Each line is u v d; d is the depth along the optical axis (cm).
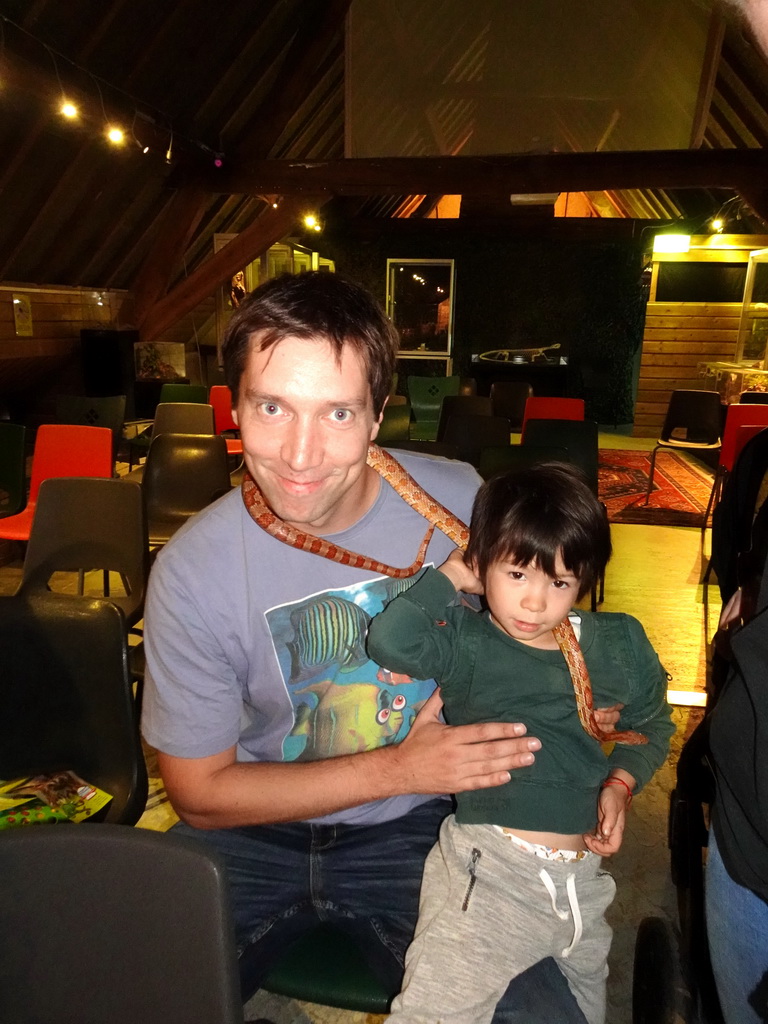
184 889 85
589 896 133
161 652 132
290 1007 196
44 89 567
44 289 859
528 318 1348
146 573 285
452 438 486
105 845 86
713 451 723
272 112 861
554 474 136
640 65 750
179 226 936
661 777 294
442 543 153
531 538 128
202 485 419
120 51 641
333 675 142
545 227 1294
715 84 802
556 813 132
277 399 115
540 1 714
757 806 110
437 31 762
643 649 146
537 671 138
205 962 85
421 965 123
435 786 125
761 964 120
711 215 1158
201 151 831
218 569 134
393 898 141
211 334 1279
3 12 525
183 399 753
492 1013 121
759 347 1059
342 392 115
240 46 749
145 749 302
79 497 289
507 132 824
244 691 145
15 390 961
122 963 87
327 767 130
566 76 774
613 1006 193
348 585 140
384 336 122
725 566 190
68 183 741
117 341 934
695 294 1170
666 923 159
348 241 1346
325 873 144
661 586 514
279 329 112
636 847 255
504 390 934
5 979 87
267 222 949
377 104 823
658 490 818
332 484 123
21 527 396
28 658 175
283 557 136
